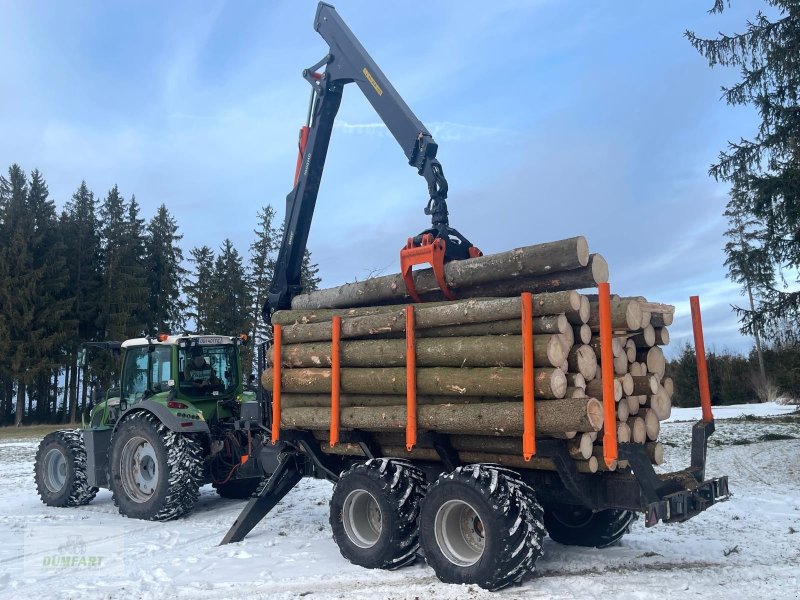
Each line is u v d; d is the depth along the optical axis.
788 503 8.36
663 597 4.67
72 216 41.09
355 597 4.90
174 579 5.56
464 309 5.39
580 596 4.74
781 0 12.23
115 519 8.62
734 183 13.12
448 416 5.38
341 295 6.98
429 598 4.81
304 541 7.04
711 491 5.50
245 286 43.41
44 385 37.56
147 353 9.76
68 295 38.41
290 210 8.45
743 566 5.50
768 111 12.40
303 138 8.38
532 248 5.39
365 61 7.67
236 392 10.03
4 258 36.03
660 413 5.59
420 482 5.95
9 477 12.80
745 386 32.91
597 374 5.18
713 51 13.09
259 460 8.70
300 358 6.68
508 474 5.25
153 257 43.62
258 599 4.93
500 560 4.89
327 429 6.43
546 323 4.95
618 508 5.22
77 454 9.68
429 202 6.61
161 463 8.49
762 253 12.75
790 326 13.38
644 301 5.48
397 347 5.82
